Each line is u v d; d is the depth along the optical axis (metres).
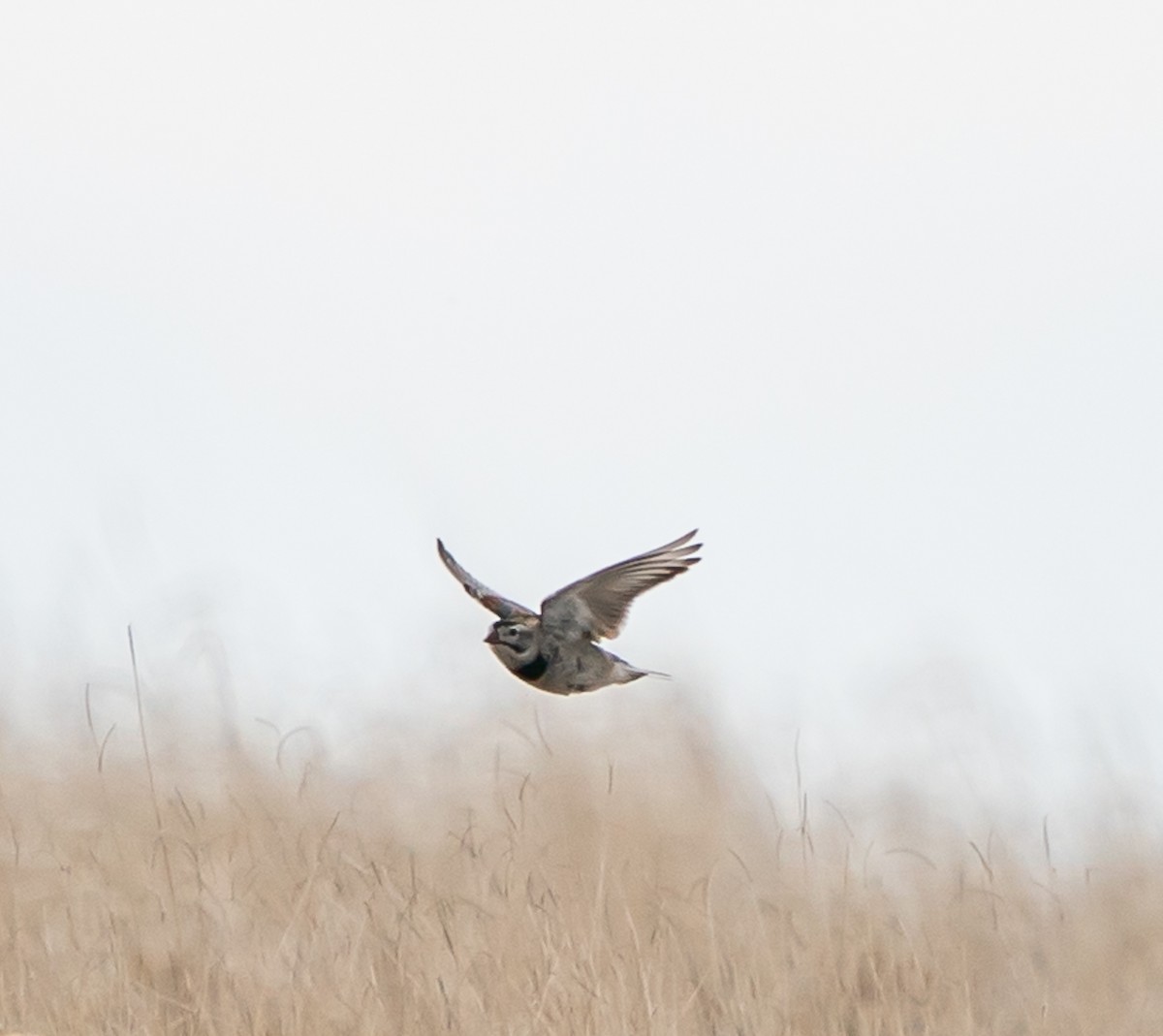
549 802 15.78
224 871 14.36
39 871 14.28
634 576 12.87
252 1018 13.19
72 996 13.30
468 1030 13.15
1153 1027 14.59
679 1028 13.66
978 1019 14.25
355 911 14.09
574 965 13.54
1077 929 15.16
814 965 14.28
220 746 16.00
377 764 15.96
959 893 14.83
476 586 13.21
